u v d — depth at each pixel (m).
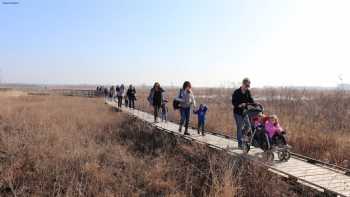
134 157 9.77
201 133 13.33
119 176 8.02
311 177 7.20
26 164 8.23
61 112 19.09
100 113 20.91
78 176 7.67
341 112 18.36
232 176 7.23
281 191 6.94
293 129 12.77
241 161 8.29
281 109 20.42
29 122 13.60
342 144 10.83
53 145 9.74
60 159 8.47
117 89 30.86
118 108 25.61
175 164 9.07
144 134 13.53
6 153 9.00
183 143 11.34
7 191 6.90
